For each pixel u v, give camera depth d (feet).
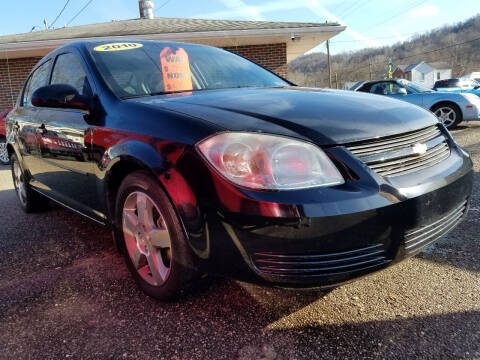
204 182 5.00
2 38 36.14
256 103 6.15
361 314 5.77
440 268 7.00
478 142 20.54
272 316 5.85
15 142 11.26
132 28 37.22
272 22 36.60
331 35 33.91
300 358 4.90
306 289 4.86
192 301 6.34
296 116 5.56
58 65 9.40
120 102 6.84
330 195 4.73
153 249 6.18
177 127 5.52
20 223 11.31
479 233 8.42
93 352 5.21
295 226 4.59
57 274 7.64
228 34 31.83
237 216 4.75
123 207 6.56
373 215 4.79
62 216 11.80
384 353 4.90
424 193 5.25
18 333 5.71
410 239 5.22
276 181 4.74
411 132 5.89
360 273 4.91
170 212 5.48
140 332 5.60
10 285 7.27
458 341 5.03
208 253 5.11
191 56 9.05
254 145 4.88
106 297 6.63
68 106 7.25
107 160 6.49
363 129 5.41
